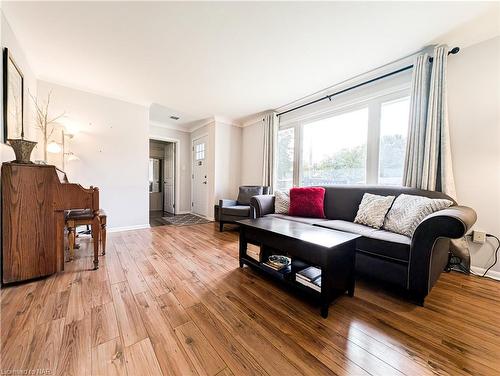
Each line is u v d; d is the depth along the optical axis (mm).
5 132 1655
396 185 2275
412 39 1932
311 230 1647
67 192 1774
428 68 2064
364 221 2064
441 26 1764
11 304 1326
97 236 1900
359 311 1325
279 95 3201
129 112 3377
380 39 1938
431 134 2006
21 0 1518
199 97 3314
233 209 3326
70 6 1581
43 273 1666
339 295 1387
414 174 2107
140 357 944
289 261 1735
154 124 4766
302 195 2736
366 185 2404
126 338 1058
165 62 2342
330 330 1148
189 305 1360
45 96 2697
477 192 1893
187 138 5305
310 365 925
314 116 3361
